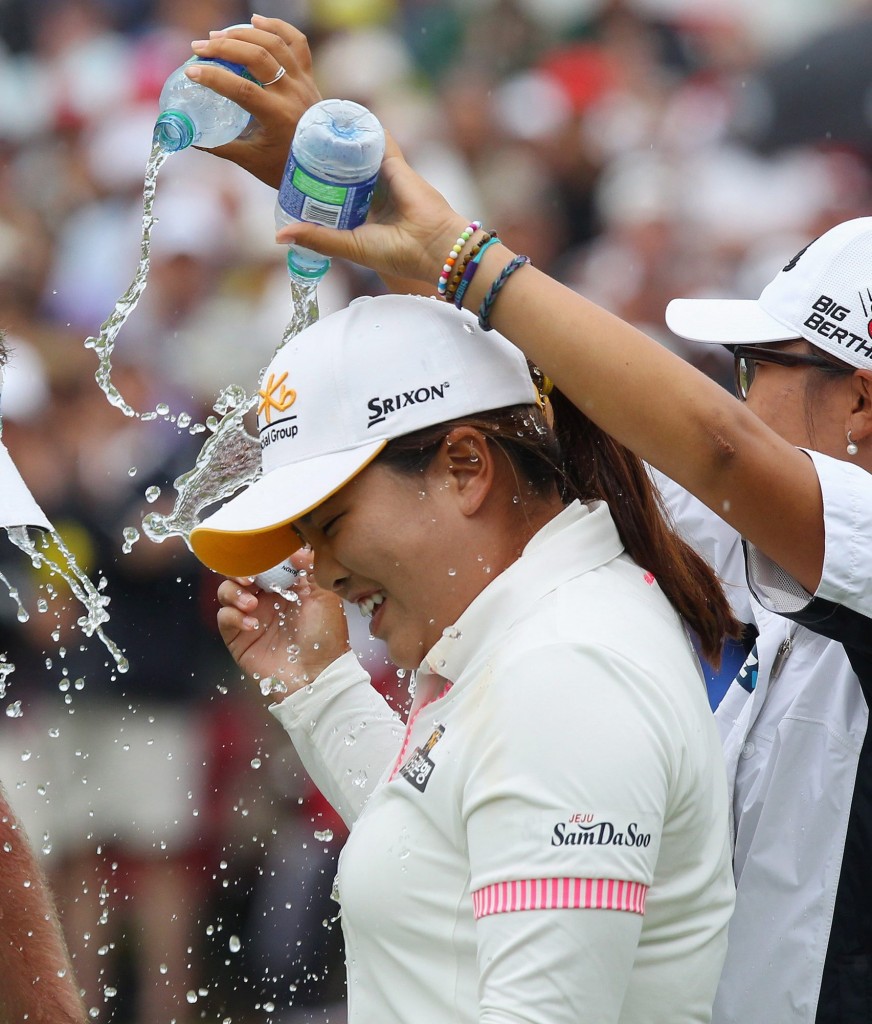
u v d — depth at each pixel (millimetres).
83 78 25625
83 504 17969
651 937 6094
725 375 20609
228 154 7449
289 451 6469
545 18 27906
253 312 21391
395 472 6344
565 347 6148
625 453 6719
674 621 6523
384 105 26312
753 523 6301
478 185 25188
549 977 5527
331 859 16125
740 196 24656
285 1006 15547
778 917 7504
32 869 7227
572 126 25734
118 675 16500
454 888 6066
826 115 25500
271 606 8266
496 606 6234
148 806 16062
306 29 27828
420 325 6430
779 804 7594
